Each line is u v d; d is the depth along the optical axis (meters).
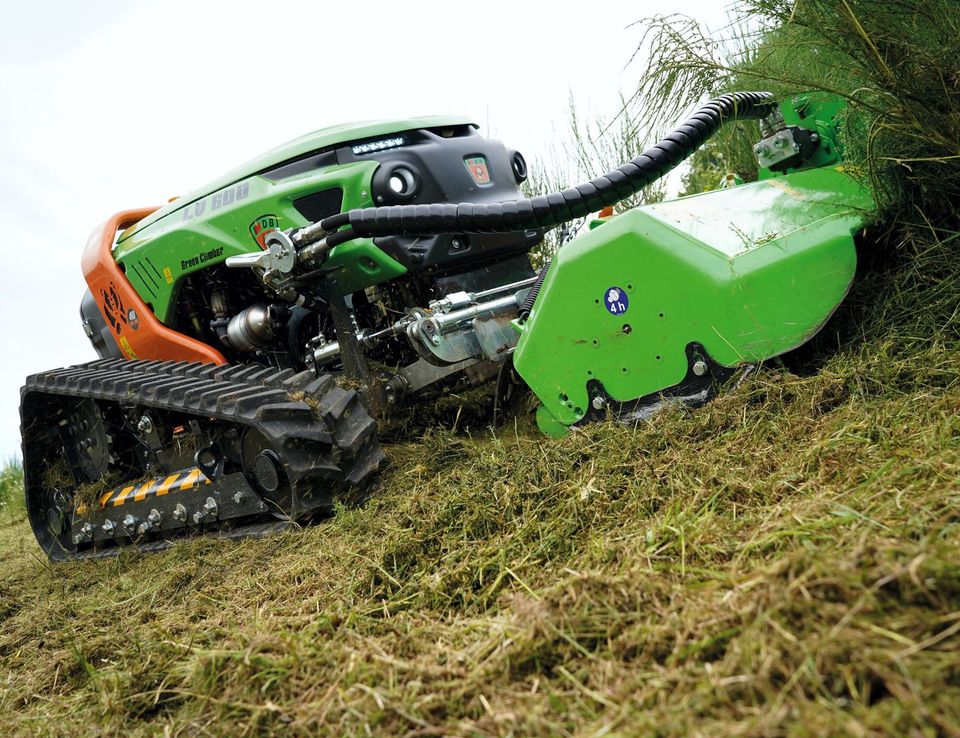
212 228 3.81
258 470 3.04
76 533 3.90
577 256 2.81
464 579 2.17
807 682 1.25
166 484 3.49
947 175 2.74
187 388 3.31
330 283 3.59
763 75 2.91
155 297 4.07
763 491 2.10
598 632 1.63
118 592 3.05
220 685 1.93
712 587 1.67
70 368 4.07
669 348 2.72
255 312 3.75
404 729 1.53
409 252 3.59
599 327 2.82
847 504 1.84
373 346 3.72
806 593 1.41
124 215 4.58
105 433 3.83
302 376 3.24
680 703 1.32
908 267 2.78
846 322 2.81
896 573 1.38
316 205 3.63
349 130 3.66
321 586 2.46
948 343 2.47
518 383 3.73
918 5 2.67
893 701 1.16
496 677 1.61
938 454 1.94
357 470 3.14
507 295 3.79
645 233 2.69
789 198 2.97
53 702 2.28
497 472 2.75
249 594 2.58
